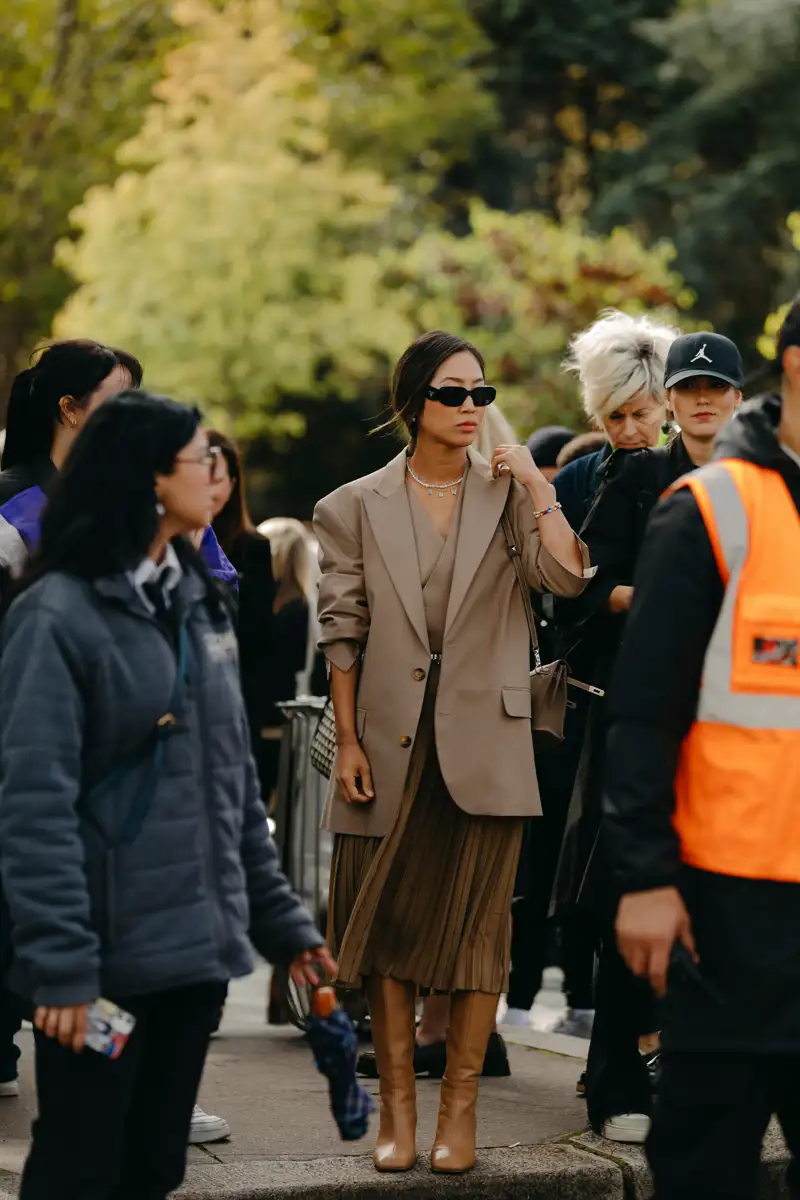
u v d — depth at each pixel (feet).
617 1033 25.55
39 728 16.44
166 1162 17.66
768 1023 16.34
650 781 16.56
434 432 24.58
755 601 16.71
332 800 24.94
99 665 16.74
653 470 25.71
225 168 139.85
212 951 17.04
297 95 153.48
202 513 17.48
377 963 24.47
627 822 16.55
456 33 166.71
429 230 152.25
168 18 154.61
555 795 32.76
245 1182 23.08
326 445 181.68
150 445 17.15
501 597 24.72
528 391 129.49
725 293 159.22
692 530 16.81
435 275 132.87
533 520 24.67
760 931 16.46
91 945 16.29
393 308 142.51
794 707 16.69
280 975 32.60
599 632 25.94
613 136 179.32
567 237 130.93
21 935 16.24
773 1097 16.80
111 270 140.56
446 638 24.29
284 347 140.15
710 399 25.32
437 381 24.47
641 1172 24.40
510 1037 33.58
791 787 16.61
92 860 16.76
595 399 28.73
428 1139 25.86
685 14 162.71
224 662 17.78
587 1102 25.89
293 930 18.30
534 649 25.44
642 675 16.71
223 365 141.28
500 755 24.26
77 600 16.83
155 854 16.87
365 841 24.79
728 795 16.65
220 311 139.74
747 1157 16.57
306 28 164.66
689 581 16.74
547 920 35.06
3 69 147.02
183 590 17.51
